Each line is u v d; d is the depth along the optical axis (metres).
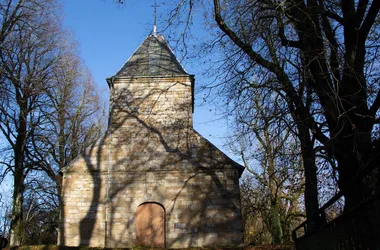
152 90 21.42
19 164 23.33
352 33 8.44
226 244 17.97
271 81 9.44
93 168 19.34
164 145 19.92
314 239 7.39
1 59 21.73
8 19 22.08
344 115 7.80
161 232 18.47
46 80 24.41
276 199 23.73
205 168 19.27
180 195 18.88
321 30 9.55
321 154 10.45
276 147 10.55
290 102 9.39
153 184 19.12
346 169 8.05
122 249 16.91
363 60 8.66
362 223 4.43
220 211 18.52
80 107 29.28
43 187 25.03
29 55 23.56
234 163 19.25
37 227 27.59
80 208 18.69
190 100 21.17
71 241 18.16
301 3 8.95
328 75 8.57
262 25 9.56
